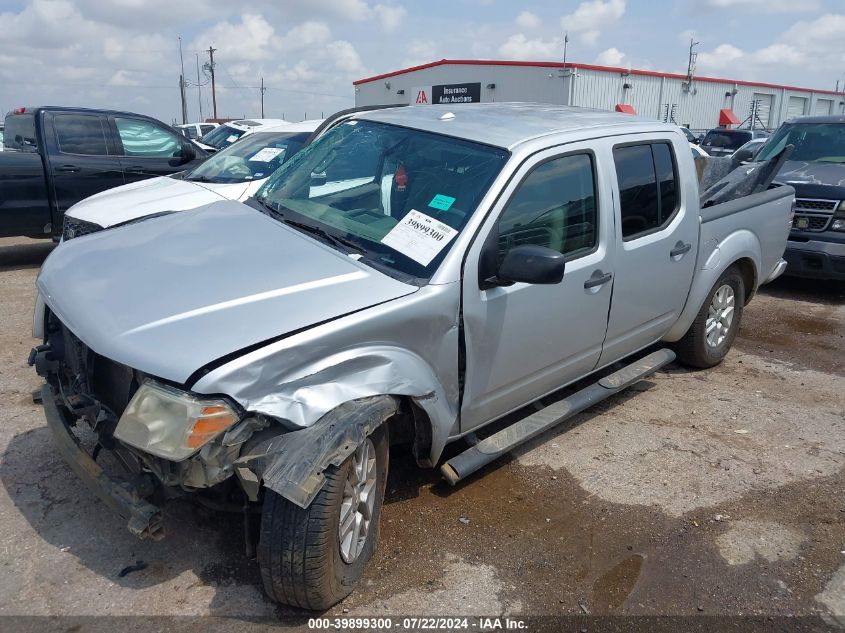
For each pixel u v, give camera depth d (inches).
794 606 118.3
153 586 113.4
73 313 110.4
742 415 189.2
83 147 329.1
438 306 120.4
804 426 183.9
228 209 149.4
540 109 175.3
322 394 104.1
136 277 116.3
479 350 131.1
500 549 128.4
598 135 156.2
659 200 173.0
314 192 151.2
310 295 111.1
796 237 306.3
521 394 149.1
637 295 168.2
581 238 150.9
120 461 110.4
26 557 118.1
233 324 102.4
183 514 131.4
